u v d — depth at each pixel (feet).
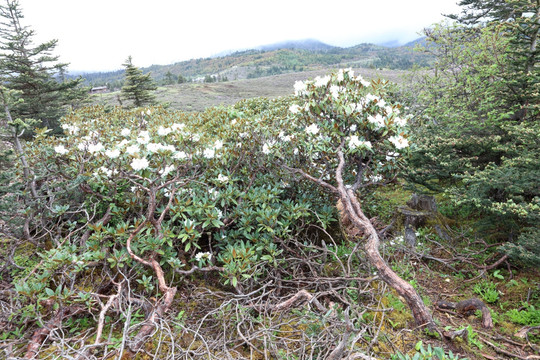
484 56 18.19
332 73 12.05
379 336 7.80
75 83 48.75
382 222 14.80
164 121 16.84
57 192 11.36
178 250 10.53
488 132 14.61
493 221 12.30
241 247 9.39
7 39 44.39
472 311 9.57
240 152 12.13
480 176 11.91
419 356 5.40
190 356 6.84
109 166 10.21
